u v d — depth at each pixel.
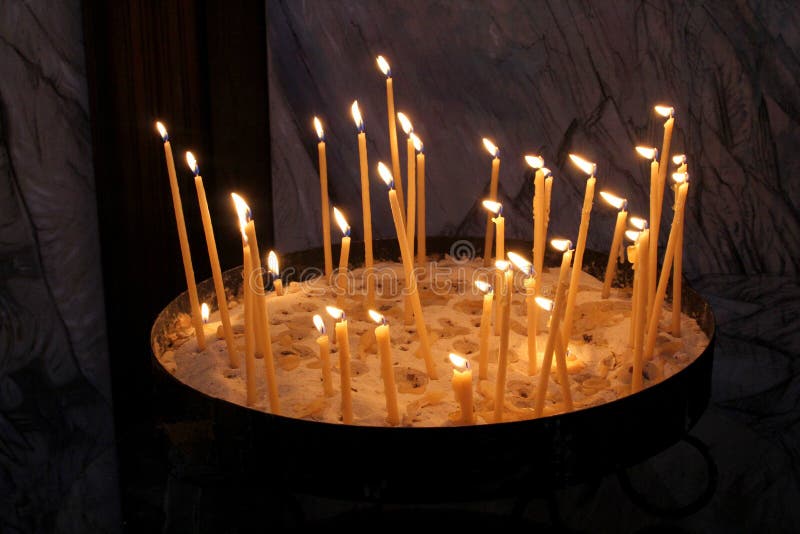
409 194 1.62
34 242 1.86
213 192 1.90
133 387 1.96
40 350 1.91
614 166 1.90
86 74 1.81
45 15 1.78
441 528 1.62
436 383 1.46
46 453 1.96
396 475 1.28
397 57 1.88
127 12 1.79
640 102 1.87
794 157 1.84
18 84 1.79
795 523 1.76
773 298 1.90
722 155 1.86
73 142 1.84
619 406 1.30
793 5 1.78
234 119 1.87
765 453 1.83
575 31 1.85
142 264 1.90
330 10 1.86
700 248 1.91
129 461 1.97
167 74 1.83
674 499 1.79
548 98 1.88
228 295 1.65
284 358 1.50
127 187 1.86
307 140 1.92
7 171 1.82
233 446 1.31
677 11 1.82
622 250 1.69
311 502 1.79
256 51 1.86
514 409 1.40
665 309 1.62
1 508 1.96
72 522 1.97
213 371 1.48
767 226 1.88
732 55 1.82
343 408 1.36
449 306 1.66
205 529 1.78
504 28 1.86
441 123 1.91
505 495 1.30
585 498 1.76
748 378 1.93
